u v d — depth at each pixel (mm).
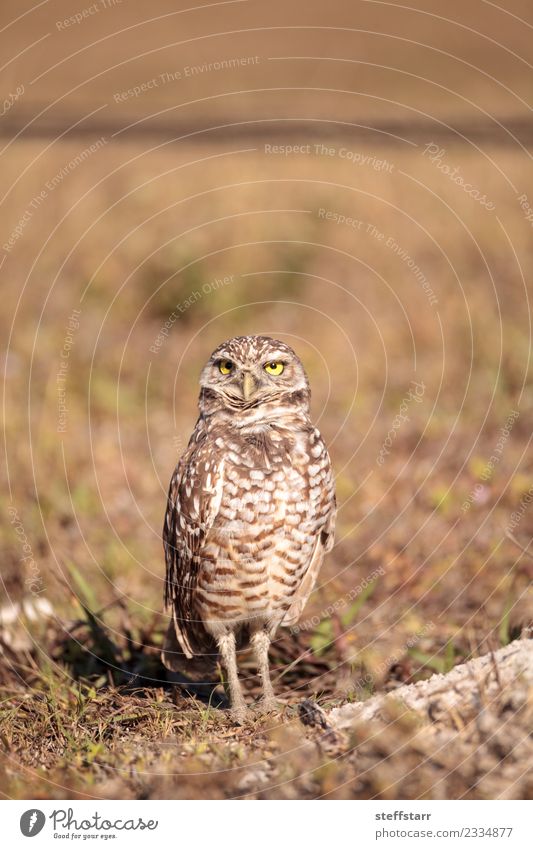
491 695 6152
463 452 11773
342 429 13156
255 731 6816
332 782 6023
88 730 6828
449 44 30984
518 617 8078
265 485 7352
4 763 6422
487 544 9633
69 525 10812
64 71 26922
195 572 7551
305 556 7551
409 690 6574
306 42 31203
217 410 7723
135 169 20453
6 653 8023
